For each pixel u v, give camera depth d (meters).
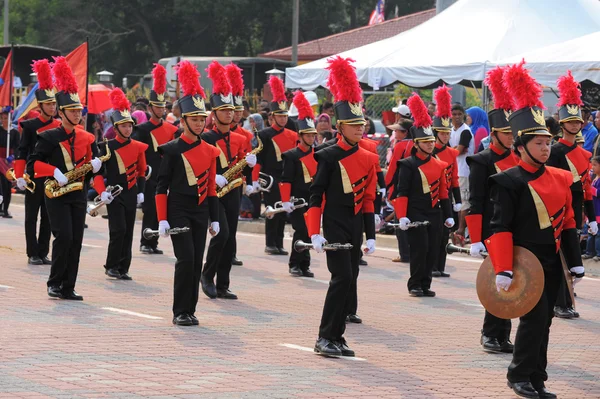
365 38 46.50
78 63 24.23
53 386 9.34
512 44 22.20
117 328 12.27
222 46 66.62
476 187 11.66
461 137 20.83
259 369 10.41
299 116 17.47
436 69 21.81
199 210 12.88
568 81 14.42
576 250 9.79
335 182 11.38
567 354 11.96
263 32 66.56
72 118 14.45
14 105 32.97
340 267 11.22
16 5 66.56
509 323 11.91
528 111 9.66
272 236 20.30
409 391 9.80
